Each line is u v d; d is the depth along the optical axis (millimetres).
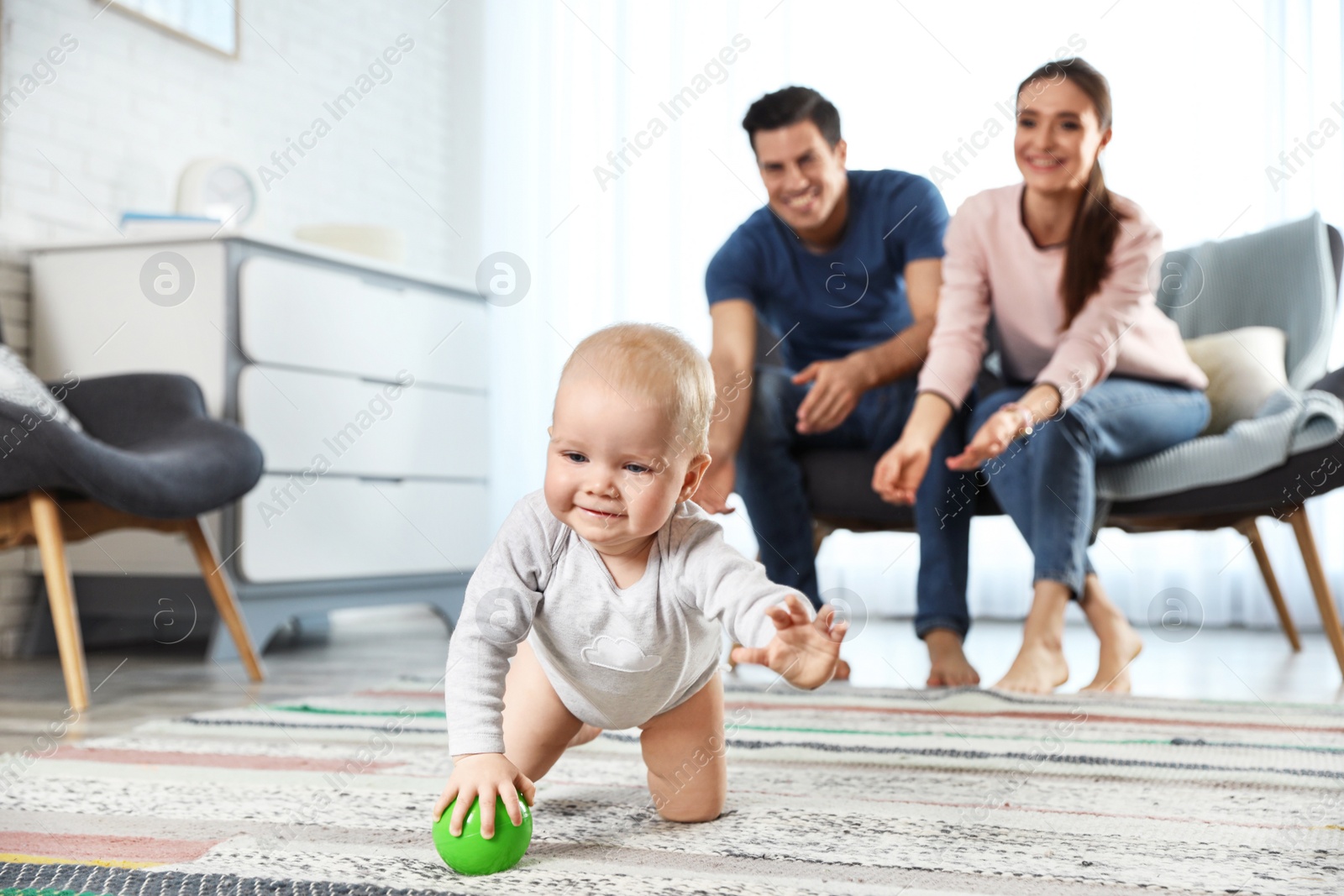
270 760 1159
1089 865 756
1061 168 1799
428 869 744
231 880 711
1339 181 2945
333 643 2725
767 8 3154
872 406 1896
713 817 895
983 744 1251
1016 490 1768
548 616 854
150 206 2803
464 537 3002
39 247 2486
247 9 3121
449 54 3832
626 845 812
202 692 1832
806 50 3092
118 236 2422
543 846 811
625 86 3451
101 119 2680
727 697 1675
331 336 2586
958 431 1849
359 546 2637
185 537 2084
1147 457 1877
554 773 1079
